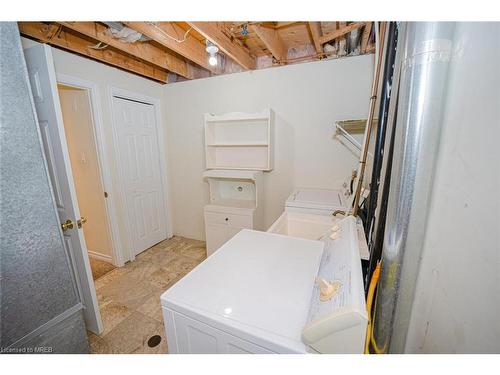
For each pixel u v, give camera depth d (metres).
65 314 1.23
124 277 2.38
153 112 2.98
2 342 1.00
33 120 1.05
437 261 0.60
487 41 0.46
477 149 0.48
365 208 1.30
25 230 1.05
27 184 1.04
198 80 2.80
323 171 2.40
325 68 2.21
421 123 0.57
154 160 3.04
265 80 2.47
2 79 0.95
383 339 0.68
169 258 2.78
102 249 2.67
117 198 2.56
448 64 0.54
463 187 0.52
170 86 2.99
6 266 0.99
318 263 1.03
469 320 0.50
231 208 2.49
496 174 0.43
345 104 2.20
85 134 2.38
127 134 2.65
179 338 0.82
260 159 2.66
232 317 0.73
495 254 0.43
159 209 3.18
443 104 0.56
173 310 0.80
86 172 2.49
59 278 1.19
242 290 0.85
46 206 1.12
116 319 1.80
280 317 0.73
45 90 1.27
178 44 2.10
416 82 0.56
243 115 2.43
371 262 0.84
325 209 1.75
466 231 0.51
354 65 2.12
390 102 0.98
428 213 0.62
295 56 2.61
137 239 2.85
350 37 2.11
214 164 2.85
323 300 0.67
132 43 2.15
